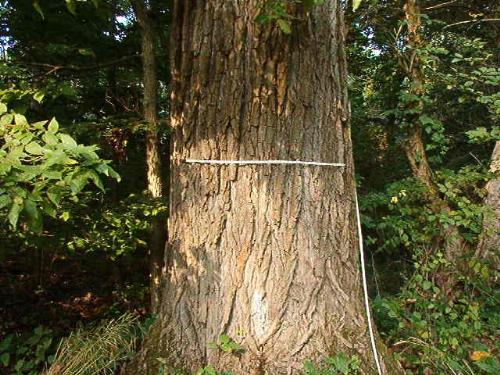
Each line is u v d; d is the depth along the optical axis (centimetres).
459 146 684
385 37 573
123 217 445
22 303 592
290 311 283
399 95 509
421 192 479
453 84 505
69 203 402
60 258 677
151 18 530
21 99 298
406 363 347
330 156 296
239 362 278
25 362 352
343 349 285
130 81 552
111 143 521
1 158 190
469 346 383
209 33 283
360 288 312
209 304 288
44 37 494
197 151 290
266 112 281
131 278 621
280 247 283
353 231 310
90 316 571
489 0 614
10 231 394
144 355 297
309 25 281
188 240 296
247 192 283
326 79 292
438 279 464
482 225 466
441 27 606
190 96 291
